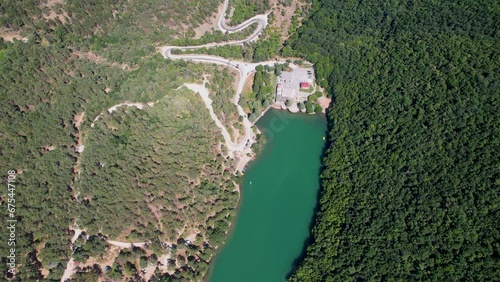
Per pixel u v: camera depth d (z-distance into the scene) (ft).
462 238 582.35
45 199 617.62
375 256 604.90
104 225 629.92
